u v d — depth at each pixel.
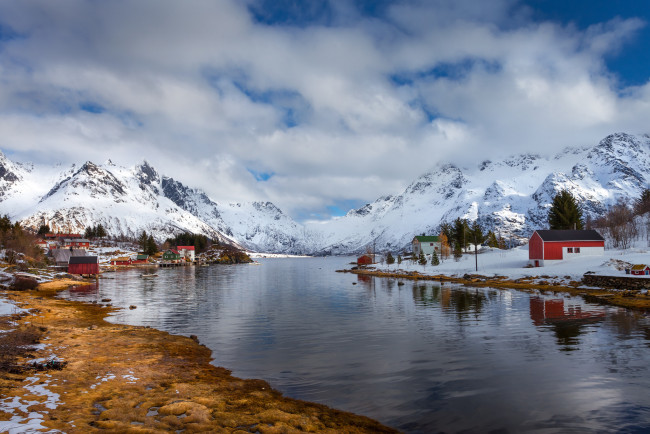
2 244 154.75
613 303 56.19
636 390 22.58
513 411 20.03
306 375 26.02
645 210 159.50
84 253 185.75
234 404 20.20
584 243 103.12
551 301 59.75
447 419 19.14
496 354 30.58
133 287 97.00
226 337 38.09
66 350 30.59
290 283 109.19
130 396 20.78
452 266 129.62
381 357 30.28
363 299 68.62
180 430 16.62
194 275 152.12
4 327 37.97
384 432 17.58
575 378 24.75
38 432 15.41
